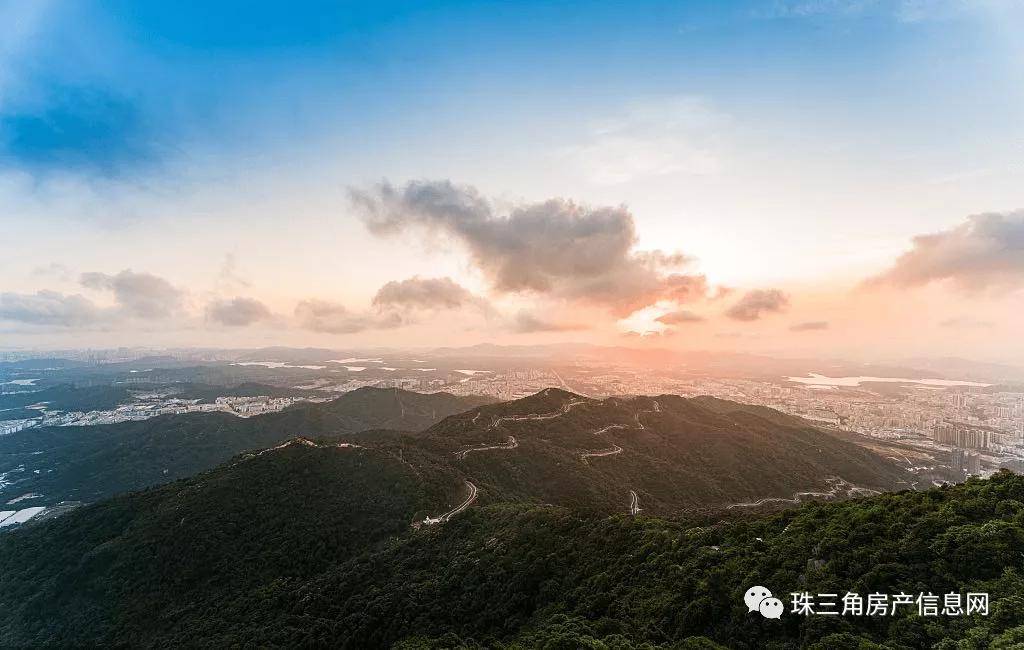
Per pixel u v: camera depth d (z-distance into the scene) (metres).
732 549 41.50
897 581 31.80
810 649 28.84
